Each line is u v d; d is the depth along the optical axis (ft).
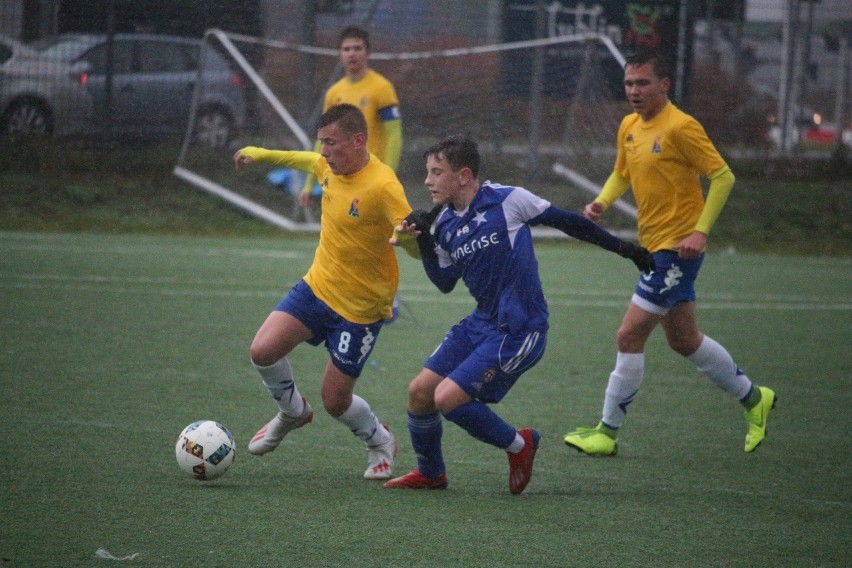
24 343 96.58
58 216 186.50
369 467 62.95
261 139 193.57
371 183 61.41
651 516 56.70
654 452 71.20
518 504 58.29
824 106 253.65
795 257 189.98
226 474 62.13
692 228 70.69
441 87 190.29
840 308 134.31
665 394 88.53
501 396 59.67
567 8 215.72
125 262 151.02
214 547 49.21
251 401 79.71
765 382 93.04
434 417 59.93
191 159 197.16
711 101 222.28
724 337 113.39
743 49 231.50
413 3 218.18
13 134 197.67
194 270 146.82
